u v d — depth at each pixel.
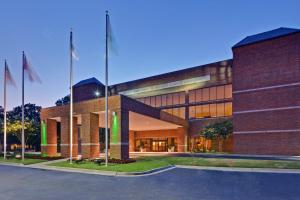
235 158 31.02
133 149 59.38
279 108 35.91
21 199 13.02
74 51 28.39
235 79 40.31
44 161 30.77
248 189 14.59
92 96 63.97
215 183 16.45
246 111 38.69
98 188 15.29
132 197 12.96
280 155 35.03
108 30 25.78
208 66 50.47
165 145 56.03
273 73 36.94
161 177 18.94
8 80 37.00
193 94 52.50
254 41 39.22
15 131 57.59
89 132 31.70
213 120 48.91
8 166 28.73
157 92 56.94
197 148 50.62
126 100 30.45
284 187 15.05
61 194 13.92
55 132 38.69
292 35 35.97
